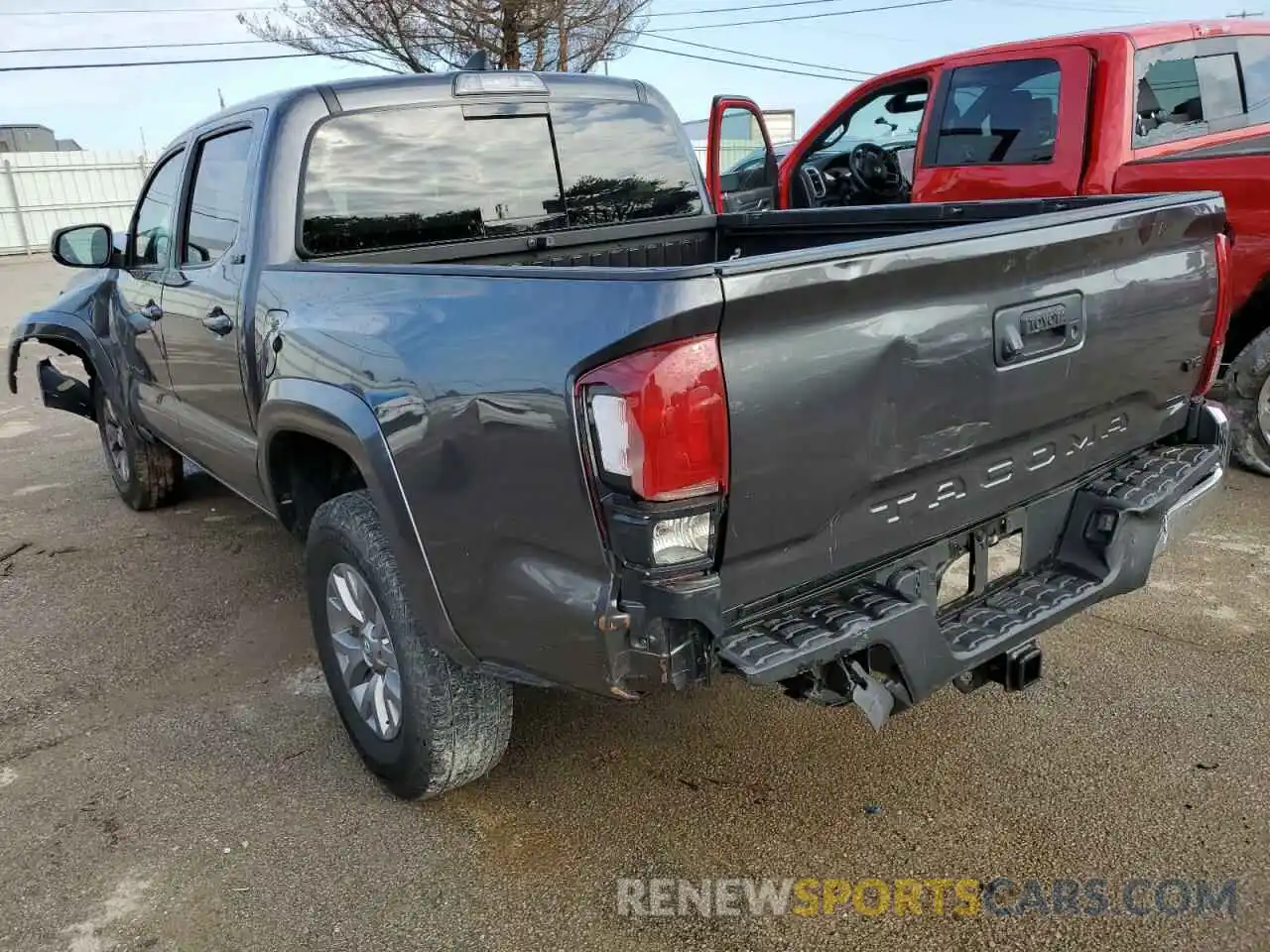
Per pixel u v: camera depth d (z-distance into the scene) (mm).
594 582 2080
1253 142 5539
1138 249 2672
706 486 1952
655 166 4219
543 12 14273
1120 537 2721
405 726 2717
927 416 2270
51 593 4574
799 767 2996
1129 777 2852
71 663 3883
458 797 2932
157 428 4766
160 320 4160
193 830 2836
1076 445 2738
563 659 2211
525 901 2504
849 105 6344
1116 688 3314
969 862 2561
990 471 2510
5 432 7871
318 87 3344
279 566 4785
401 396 2424
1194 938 2281
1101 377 2672
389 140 3463
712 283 1865
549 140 3850
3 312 15156
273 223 3254
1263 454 5109
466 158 3639
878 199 6582
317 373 2787
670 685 2029
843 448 2141
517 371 2117
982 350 2332
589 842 2711
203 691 3629
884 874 2535
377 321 2566
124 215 30078
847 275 2012
